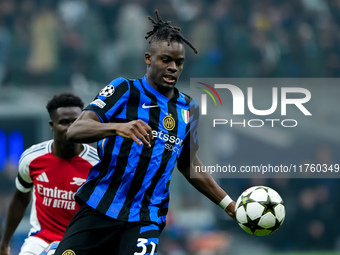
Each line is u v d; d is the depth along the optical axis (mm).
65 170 19469
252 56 58812
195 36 59125
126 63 56625
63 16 59312
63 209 19562
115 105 16266
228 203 17906
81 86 54969
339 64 62688
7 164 48969
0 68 54750
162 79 16469
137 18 57188
